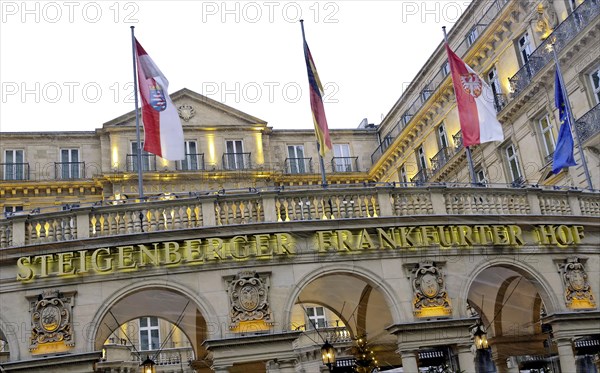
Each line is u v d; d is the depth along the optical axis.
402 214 20.06
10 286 18.05
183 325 22.09
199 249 18.44
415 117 41.28
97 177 38.38
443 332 18.98
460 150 37.09
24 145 39.44
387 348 22.58
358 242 19.17
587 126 28.48
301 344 32.19
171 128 21.39
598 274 21.41
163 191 38.78
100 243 18.25
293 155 43.28
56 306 17.84
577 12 29.23
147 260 18.25
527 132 32.91
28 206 38.12
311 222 19.06
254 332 18.05
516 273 22.14
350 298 22.53
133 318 21.19
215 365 17.64
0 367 17.20
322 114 22.47
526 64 32.44
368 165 45.47
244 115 41.75
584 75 29.42
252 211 19.25
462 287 19.61
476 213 20.58
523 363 23.25
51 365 17.31
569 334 20.23
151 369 20.67
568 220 21.38
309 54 23.22
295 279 18.64
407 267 19.38
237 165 40.62
